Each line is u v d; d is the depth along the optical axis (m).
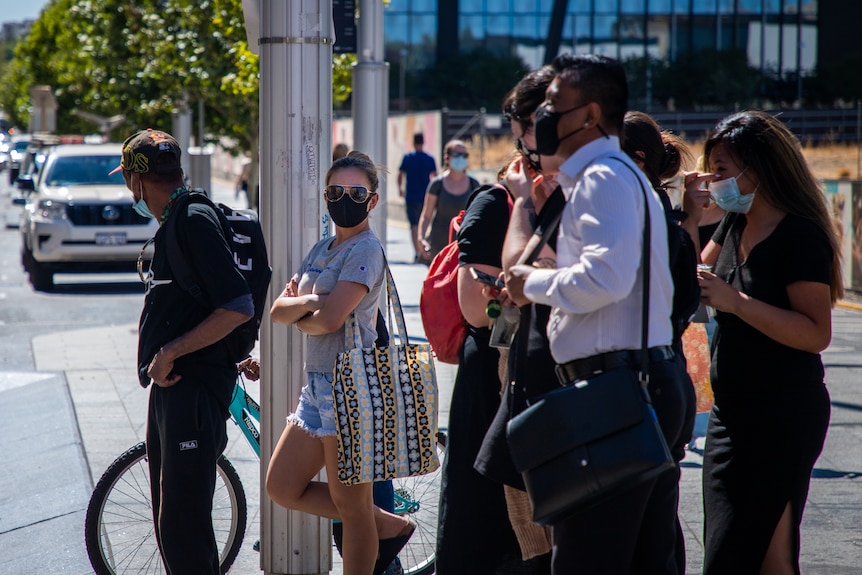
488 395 6.66
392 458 7.09
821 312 6.58
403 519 8.06
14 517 10.98
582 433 5.23
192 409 7.16
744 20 109.31
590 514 5.47
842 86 103.44
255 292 7.46
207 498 7.22
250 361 8.65
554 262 5.66
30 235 28.80
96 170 31.05
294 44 7.86
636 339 5.37
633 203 5.24
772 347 6.71
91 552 8.41
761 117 6.81
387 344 7.95
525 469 5.43
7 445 13.66
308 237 7.96
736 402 6.82
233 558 8.62
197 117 40.22
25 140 95.88
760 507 6.70
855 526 10.02
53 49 99.00
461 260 6.41
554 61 5.55
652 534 5.81
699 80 101.81
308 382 7.45
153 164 7.26
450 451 6.79
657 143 6.80
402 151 60.16
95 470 12.09
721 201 6.70
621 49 109.44
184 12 32.97
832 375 16.91
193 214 7.14
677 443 5.79
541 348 5.75
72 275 33.62
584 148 5.41
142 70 38.75
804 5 110.00
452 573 6.73
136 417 14.53
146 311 7.32
